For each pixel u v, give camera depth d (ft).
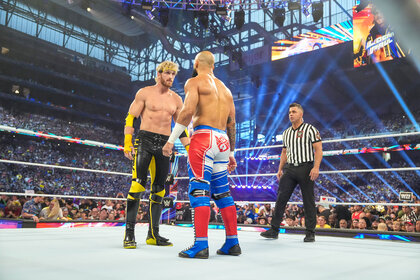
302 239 11.08
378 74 66.95
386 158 74.33
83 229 12.48
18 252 6.31
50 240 8.59
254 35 84.58
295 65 73.61
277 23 49.65
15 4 80.84
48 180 80.28
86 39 93.56
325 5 79.25
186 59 94.73
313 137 11.18
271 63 75.51
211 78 7.46
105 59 97.55
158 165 9.29
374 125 79.87
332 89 79.36
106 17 80.28
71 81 90.43
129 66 103.35
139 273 4.57
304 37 72.49
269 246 8.73
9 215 24.50
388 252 8.00
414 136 72.18
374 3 57.41
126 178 96.99
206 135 6.97
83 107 93.97
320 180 80.12
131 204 8.27
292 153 11.39
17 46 81.05
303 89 82.23
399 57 57.77
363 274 4.96
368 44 61.52
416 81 69.97
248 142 94.22
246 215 29.35
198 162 6.85
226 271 4.91
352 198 74.13
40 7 84.94
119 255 6.41
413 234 10.73
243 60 79.46
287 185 11.30
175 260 5.94
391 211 28.99
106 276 4.27
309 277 4.59
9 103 82.07
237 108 101.76
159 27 81.97
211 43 89.40
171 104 9.65
